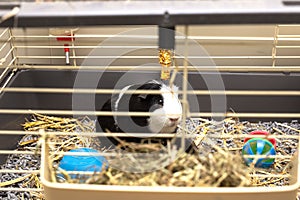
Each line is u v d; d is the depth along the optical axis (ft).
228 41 5.37
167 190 2.91
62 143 4.48
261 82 5.37
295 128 5.25
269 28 5.35
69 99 5.46
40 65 5.58
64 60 5.66
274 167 4.32
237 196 2.93
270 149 3.99
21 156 4.80
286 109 5.42
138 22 2.58
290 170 3.70
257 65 5.64
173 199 2.96
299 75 5.33
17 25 2.58
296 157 3.30
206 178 3.05
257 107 5.42
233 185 3.08
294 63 5.64
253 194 2.93
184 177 3.06
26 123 5.21
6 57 4.96
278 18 2.53
